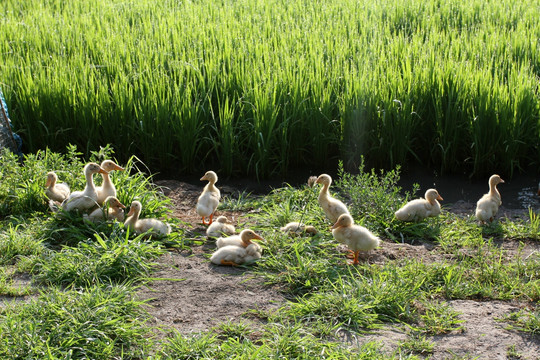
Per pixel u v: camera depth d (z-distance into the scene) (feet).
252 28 62.69
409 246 32.71
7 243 29.99
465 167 46.39
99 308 23.70
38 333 22.26
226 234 32.86
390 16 68.54
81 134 46.91
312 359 21.84
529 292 27.53
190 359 21.94
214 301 26.50
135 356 22.38
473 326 24.95
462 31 60.39
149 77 48.34
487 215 35.01
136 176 38.99
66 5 74.95
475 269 29.78
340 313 25.08
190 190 42.14
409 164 47.73
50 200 34.30
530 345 23.67
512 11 67.56
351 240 29.48
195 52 53.62
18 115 47.11
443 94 46.60
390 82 47.70
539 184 40.63
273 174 45.65
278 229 32.86
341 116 45.93
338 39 57.36
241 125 45.34
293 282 27.86
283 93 46.80
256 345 23.32
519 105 44.29
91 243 29.94
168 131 45.44
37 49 56.59
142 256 29.55
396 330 24.67
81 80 47.85
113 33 59.31
